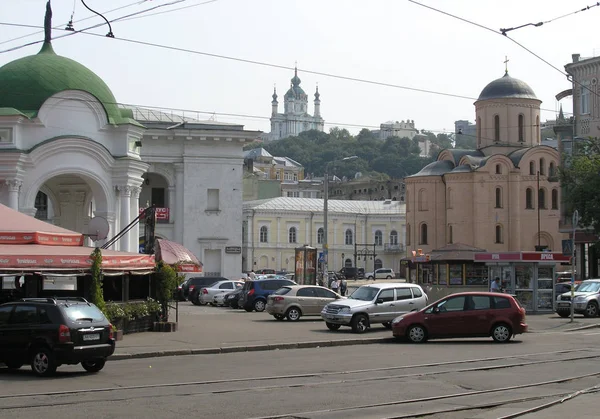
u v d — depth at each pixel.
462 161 87.12
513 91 88.62
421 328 28.77
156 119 64.88
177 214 61.22
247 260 107.50
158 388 16.97
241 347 26.16
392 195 149.38
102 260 27.19
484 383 17.94
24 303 19.83
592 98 63.09
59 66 40.53
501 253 43.78
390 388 17.06
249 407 14.52
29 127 39.06
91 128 40.69
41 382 18.12
